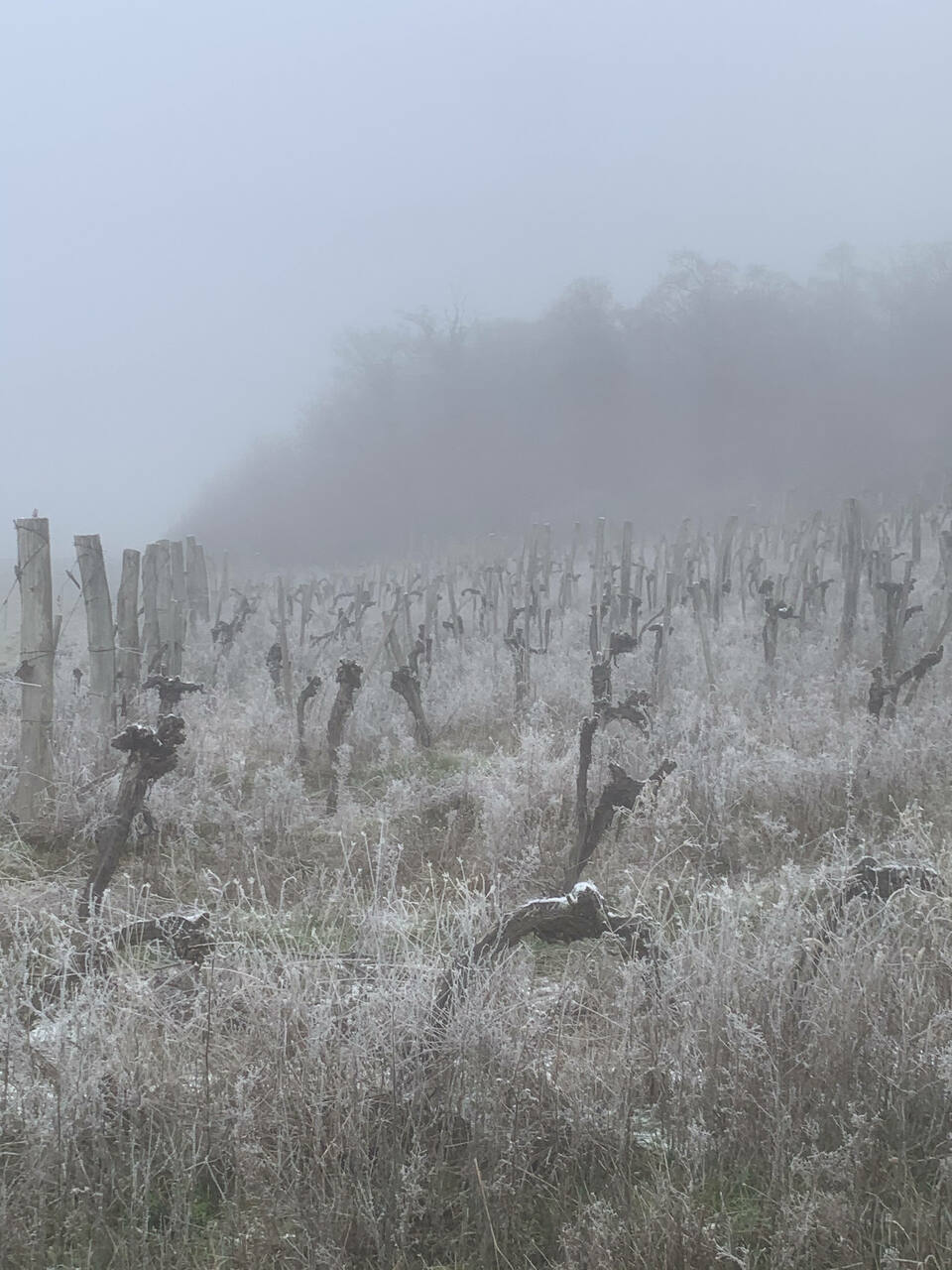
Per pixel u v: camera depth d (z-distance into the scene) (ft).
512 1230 11.57
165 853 24.86
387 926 15.47
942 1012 13.24
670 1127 12.66
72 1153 11.89
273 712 36.27
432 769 32.19
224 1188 12.20
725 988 13.75
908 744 28.02
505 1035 13.00
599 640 49.93
